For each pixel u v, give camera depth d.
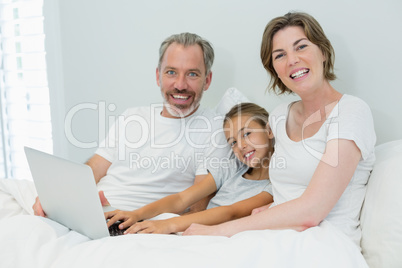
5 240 0.92
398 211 1.02
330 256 0.84
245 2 1.66
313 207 1.02
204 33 1.78
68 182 1.03
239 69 1.72
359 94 1.48
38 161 1.12
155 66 1.93
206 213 1.26
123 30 1.99
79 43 2.14
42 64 2.28
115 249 0.86
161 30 1.89
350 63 1.48
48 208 1.18
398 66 1.39
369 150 1.09
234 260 0.81
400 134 1.42
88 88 2.16
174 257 0.81
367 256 1.07
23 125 2.44
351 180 1.16
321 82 1.23
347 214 1.13
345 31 1.47
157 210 1.32
